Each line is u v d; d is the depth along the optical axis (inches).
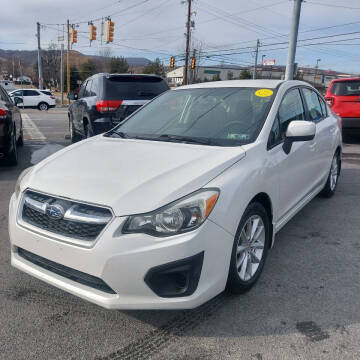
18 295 119.0
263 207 122.1
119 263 90.7
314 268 137.9
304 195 167.3
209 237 96.2
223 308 112.7
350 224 181.3
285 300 117.2
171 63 1530.5
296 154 145.6
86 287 97.3
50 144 410.9
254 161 117.5
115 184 100.3
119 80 306.8
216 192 99.5
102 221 93.0
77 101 362.6
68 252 95.7
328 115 207.8
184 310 111.5
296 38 643.5
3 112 255.8
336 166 222.7
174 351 95.3
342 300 117.5
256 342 98.5
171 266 91.7
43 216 102.6
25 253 109.3
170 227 92.4
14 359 92.0
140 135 145.1
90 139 149.2
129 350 95.6
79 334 101.2
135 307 93.4
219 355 94.0
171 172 104.3
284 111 146.6
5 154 268.7
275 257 146.4
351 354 94.1
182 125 144.3
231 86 159.6
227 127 135.3
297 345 97.3
